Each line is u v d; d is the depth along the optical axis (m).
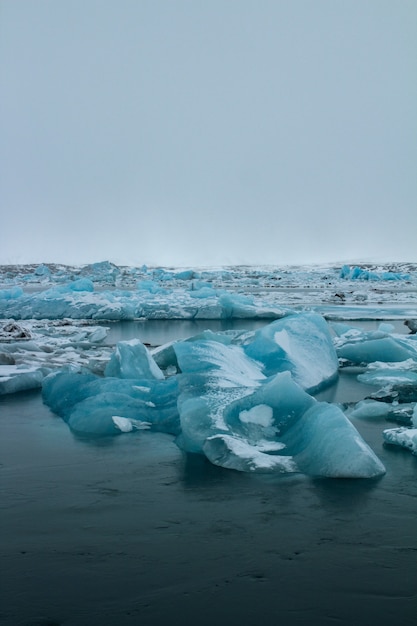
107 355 13.97
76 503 5.61
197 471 6.47
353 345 13.27
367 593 4.07
